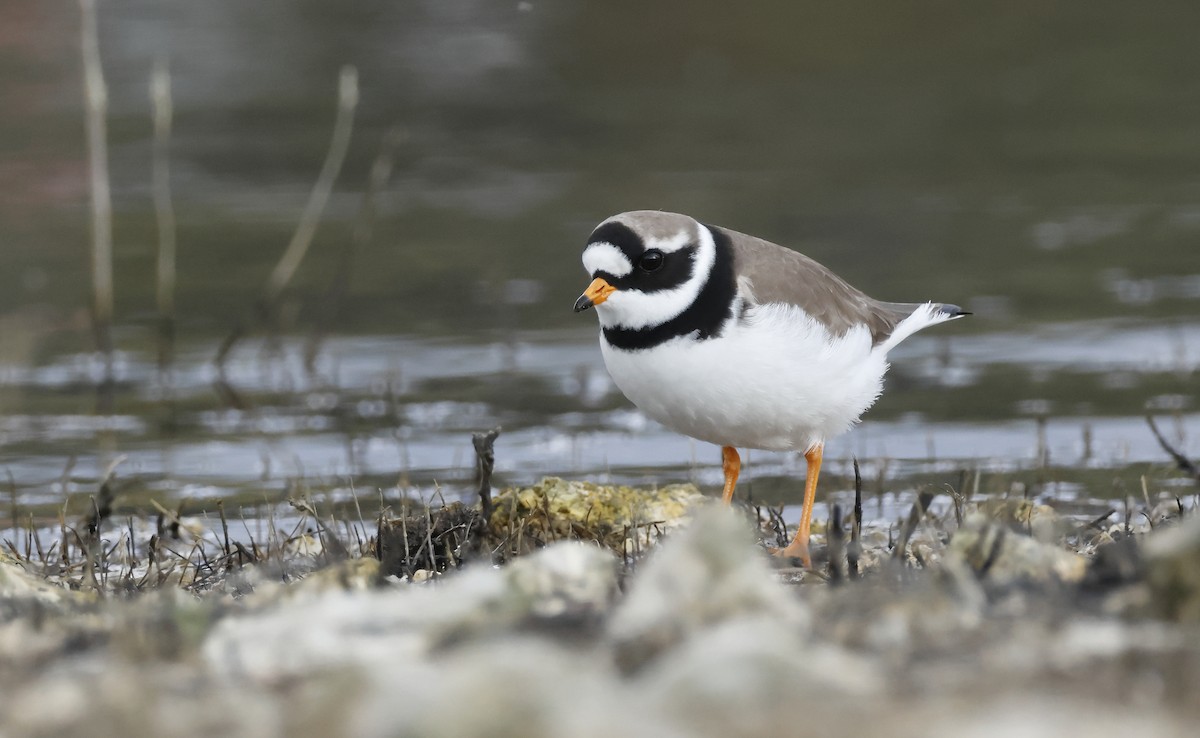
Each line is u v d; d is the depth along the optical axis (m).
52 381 15.20
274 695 5.03
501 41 30.05
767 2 32.94
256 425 13.61
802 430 9.03
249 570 8.27
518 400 14.30
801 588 7.11
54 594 7.23
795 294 8.81
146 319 17.23
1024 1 32.84
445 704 4.31
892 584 6.49
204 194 22.03
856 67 28.89
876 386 9.55
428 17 31.45
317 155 23.56
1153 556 5.59
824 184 21.84
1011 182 21.91
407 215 21.08
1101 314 16.34
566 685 4.36
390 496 11.12
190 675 5.26
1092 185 21.67
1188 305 16.53
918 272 17.83
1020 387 14.26
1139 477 11.21
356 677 4.64
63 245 19.84
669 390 8.75
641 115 25.83
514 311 17.19
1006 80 27.80
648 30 31.08
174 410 14.16
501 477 11.80
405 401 14.32
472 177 22.62
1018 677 4.82
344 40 29.58
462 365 15.46
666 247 8.53
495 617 5.85
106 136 23.95
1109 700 4.61
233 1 32.12
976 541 6.91
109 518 10.66
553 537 8.95
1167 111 25.48
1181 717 4.44
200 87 26.30
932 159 23.19
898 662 5.05
